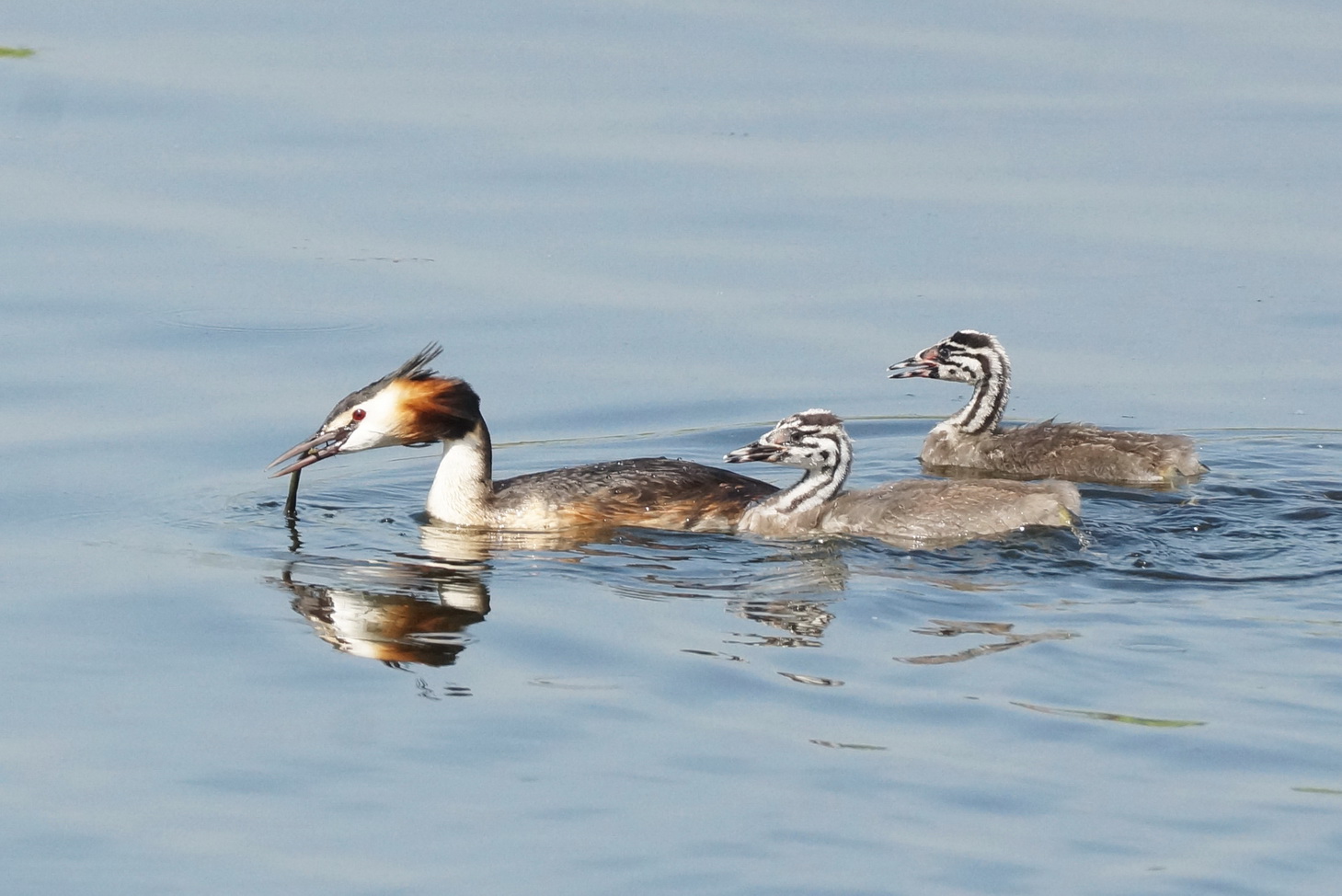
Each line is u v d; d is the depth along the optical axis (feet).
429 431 54.65
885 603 45.42
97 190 79.82
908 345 69.10
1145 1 106.52
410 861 33.60
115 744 38.27
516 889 32.58
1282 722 38.27
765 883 32.65
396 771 36.91
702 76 94.22
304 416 62.28
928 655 41.98
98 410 61.82
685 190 81.20
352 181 81.61
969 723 38.42
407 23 102.12
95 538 51.78
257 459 59.31
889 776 36.19
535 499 54.29
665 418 64.23
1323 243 76.84
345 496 57.57
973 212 79.82
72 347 66.39
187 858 33.86
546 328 69.77
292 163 83.41
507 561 50.31
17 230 75.77
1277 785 35.76
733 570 49.14
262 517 54.54
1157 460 57.72
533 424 63.62
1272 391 65.77
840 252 76.23
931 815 34.81
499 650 43.01
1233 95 92.68
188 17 101.91
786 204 80.12
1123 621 43.83
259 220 77.77
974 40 100.01
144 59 94.53
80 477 56.65
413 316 69.92
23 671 41.98
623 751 37.55
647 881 32.76
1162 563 48.37
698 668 41.55
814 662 41.70
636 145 85.87
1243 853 33.35
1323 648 42.01
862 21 102.73
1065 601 45.39
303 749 37.93
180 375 64.80
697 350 68.69
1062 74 95.30
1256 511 53.83
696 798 35.60
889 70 95.50
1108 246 76.84
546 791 35.96
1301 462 59.52
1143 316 71.36
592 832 34.45
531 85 92.63
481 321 69.97
